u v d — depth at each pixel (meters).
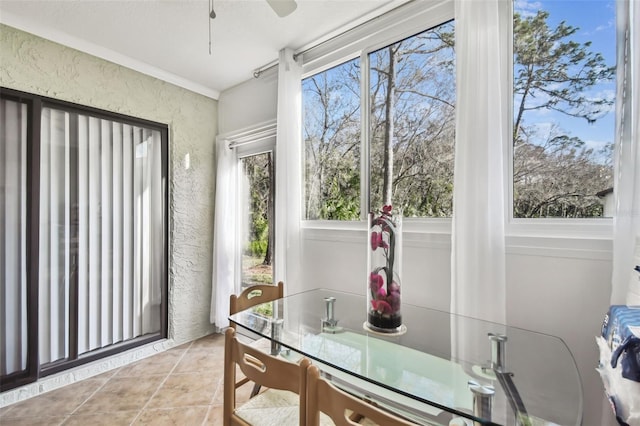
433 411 0.99
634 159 1.09
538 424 0.78
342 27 2.04
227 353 1.14
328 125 2.27
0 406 1.84
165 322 2.70
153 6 1.80
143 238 2.59
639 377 0.71
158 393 2.00
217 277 2.87
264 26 2.02
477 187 1.40
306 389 0.86
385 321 1.30
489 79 1.40
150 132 2.64
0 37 1.86
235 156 3.02
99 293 2.33
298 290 2.24
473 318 1.33
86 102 2.22
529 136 1.46
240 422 1.12
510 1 1.50
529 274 1.40
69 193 2.19
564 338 1.32
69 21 1.93
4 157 1.92
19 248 1.97
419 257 1.73
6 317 1.92
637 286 0.98
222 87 2.96
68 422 1.71
